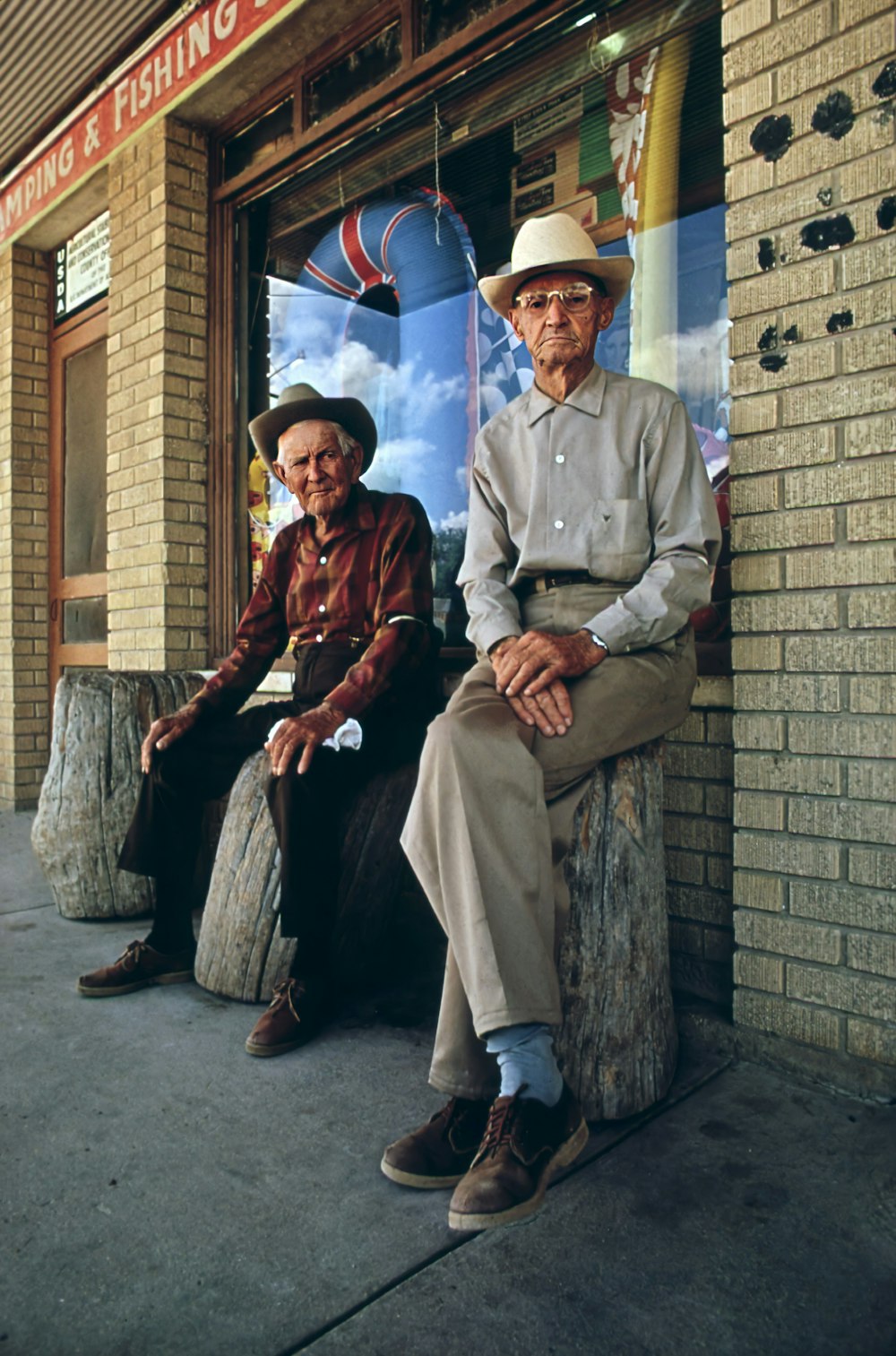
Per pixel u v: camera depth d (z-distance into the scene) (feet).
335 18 11.42
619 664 6.12
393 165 11.87
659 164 9.50
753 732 6.98
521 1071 5.20
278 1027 7.25
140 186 13.82
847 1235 4.88
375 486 12.54
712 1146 5.76
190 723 8.84
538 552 6.86
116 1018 7.92
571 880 6.02
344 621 8.91
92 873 10.64
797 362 6.78
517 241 7.02
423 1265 4.70
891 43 6.30
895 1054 6.29
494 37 10.12
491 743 5.53
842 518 6.56
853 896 6.48
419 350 12.10
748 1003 6.98
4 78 14.66
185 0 12.80
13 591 17.54
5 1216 5.14
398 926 10.52
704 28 9.09
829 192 6.61
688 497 6.57
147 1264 4.73
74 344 17.17
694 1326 4.24
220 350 13.76
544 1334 4.21
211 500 13.70
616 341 9.90
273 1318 4.33
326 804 7.70
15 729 17.56
